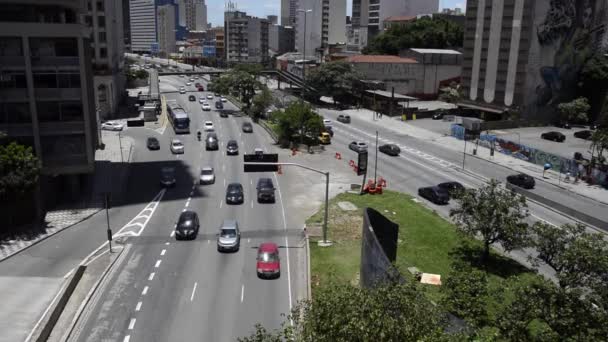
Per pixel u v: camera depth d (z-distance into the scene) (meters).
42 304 34.78
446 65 140.38
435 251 43.72
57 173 54.56
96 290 37.00
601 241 35.22
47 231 48.12
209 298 36.09
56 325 32.59
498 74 107.06
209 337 31.45
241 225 50.16
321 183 64.62
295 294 36.88
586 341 23.84
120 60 136.88
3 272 39.62
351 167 72.81
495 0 105.38
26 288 37.00
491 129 100.69
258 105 108.25
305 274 39.94
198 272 40.06
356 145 82.88
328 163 74.69
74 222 50.53
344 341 18.47
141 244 45.44
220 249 43.72
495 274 39.34
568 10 103.56
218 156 77.75
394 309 19.95
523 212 53.00
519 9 100.75
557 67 105.69
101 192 59.56
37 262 41.62
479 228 39.44
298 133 86.00
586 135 93.38
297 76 163.50
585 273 29.56
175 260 42.22
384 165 73.81
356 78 130.62
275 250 40.94
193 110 121.69
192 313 34.12
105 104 109.56
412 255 42.75
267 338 23.45
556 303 25.55
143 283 38.16
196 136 91.94
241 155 78.44
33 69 51.88
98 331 31.98
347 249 44.31
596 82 106.69
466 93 115.81
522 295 26.33
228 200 56.38
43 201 53.25
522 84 103.12
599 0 108.19
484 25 108.81
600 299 26.66
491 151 80.06
